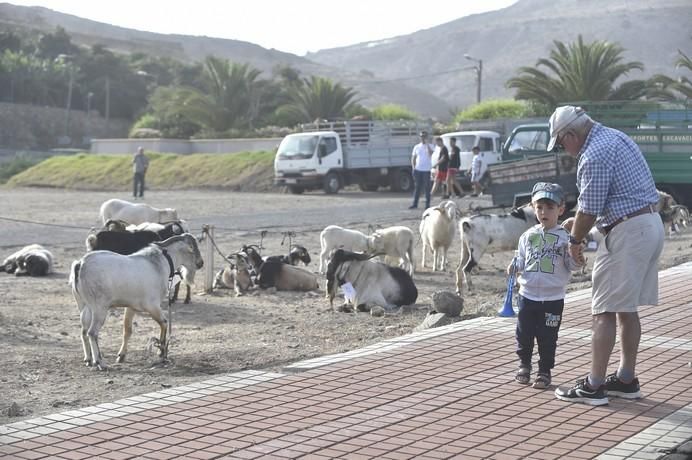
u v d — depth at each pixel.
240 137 61.31
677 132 25.12
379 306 13.99
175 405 8.09
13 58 102.12
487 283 16.97
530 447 6.98
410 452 6.88
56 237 24.34
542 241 8.57
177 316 13.76
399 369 9.35
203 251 21.11
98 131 101.25
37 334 12.26
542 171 23.31
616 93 53.38
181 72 117.00
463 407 8.02
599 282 7.91
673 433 7.29
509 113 56.00
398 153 43.34
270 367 10.09
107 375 9.95
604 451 6.88
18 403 8.60
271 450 6.92
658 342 10.60
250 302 15.04
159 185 49.41
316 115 66.62
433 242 18.39
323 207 33.34
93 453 6.85
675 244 21.06
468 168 38.91
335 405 8.08
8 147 91.75
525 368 8.78
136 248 14.17
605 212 7.84
